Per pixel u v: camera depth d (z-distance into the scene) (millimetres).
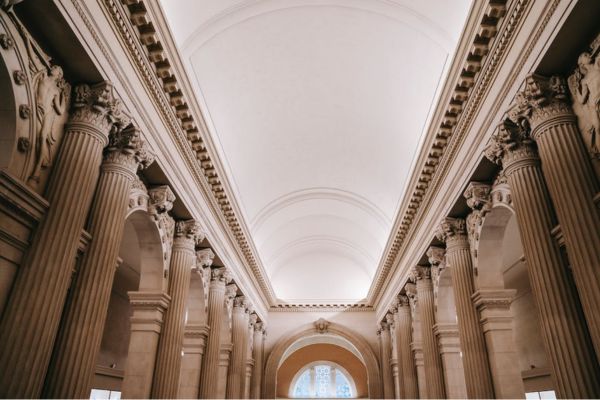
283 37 14180
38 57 7055
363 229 26609
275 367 29812
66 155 7508
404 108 15648
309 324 31078
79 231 7312
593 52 7059
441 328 15406
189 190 13164
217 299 16766
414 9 12445
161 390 11125
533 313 18875
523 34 8250
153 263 12109
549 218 8047
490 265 12062
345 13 13430
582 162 7141
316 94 16969
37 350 6297
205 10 11992
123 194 8820
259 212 22984
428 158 13289
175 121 11422
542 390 18281
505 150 9156
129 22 8609
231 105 15617
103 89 7988
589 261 6574
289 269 32938
